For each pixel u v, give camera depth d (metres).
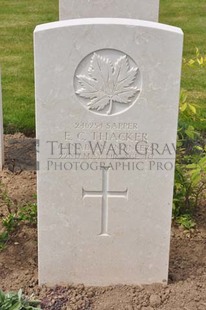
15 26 10.98
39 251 3.96
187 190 4.80
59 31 3.40
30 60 9.20
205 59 5.00
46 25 3.46
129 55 3.47
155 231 3.91
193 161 4.88
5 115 6.95
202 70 8.67
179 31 3.44
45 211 3.84
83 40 3.43
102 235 3.92
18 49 9.75
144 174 3.76
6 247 4.43
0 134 5.63
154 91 3.54
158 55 3.46
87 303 3.87
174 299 3.91
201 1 12.75
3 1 12.66
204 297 3.92
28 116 6.94
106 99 3.57
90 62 3.49
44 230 3.90
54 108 3.58
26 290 3.99
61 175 3.75
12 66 8.89
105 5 6.32
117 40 3.44
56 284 4.05
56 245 3.94
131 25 3.40
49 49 3.44
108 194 3.81
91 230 3.91
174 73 3.50
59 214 3.85
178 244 4.50
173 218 4.79
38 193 3.79
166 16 11.65
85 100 3.57
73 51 3.45
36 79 3.50
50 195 3.80
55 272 4.02
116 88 3.54
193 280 4.10
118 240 3.94
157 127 3.63
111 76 3.51
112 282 4.07
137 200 3.83
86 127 3.63
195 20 11.40
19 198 5.14
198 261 4.30
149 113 3.60
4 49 9.73
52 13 11.84
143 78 3.52
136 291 3.99
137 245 3.95
